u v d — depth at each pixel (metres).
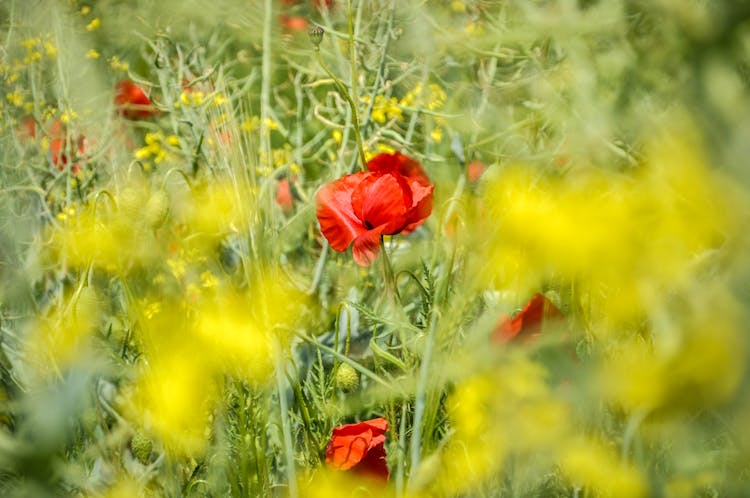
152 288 1.89
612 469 1.60
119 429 1.82
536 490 1.67
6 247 1.80
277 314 1.75
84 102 2.14
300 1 2.30
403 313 1.82
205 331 1.73
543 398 1.62
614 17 1.68
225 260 2.04
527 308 1.68
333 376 1.83
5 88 2.19
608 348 1.63
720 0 1.51
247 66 2.38
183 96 2.14
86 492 1.73
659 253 1.55
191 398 1.71
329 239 1.86
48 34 2.20
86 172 2.14
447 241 1.90
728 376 1.52
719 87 1.52
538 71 1.89
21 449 1.52
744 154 1.51
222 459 1.74
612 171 1.67
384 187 1.83
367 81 2.25
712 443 1.61
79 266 1.86
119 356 1.81
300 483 1.77
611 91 1.70
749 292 1.51
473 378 1.66
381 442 1.77
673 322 1.55
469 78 2.22
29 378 1.76
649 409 1.56
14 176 2.12
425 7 2.13
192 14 2.24
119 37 2.28
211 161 1.94
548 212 1.59
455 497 1.69
